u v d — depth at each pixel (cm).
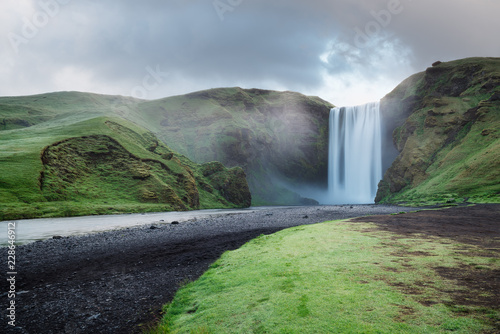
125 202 7638
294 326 520
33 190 6109
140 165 9412
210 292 852
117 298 1023
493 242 1264
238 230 2783
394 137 12988
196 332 579
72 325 811
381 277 752
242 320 596
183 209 8750
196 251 1819
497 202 5312
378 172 16462
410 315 508
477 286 645
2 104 18450
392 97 15750
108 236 2658
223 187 12888
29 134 9956
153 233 2795
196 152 18188
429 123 10825
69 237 2623
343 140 19675
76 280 1280
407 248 1134
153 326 757
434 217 2716
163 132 19162
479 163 7538
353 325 490
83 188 7444
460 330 438
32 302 1009
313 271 858
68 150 8344
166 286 1127
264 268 973
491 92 10375
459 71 12194
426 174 9375
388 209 5828
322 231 1752
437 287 651
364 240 1359
